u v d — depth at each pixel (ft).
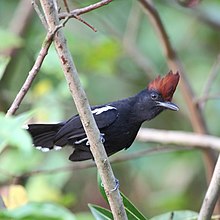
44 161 41.42
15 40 40.34
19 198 30.32
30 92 40.96
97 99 49.03
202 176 46.88
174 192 46.37
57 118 39.34
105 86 49.44
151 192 48.03
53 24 21.40
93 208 24.88
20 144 17.90
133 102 29.55
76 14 21.89
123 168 48.73
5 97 44.27
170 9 50.01
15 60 46.29
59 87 40.16
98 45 45.57
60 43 21.11
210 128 47.01
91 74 48.42
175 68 37.73
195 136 37.11
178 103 48.44
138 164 47.91
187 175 47.14
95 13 46.85
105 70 46.29
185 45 49.44
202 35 50.65
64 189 47.88
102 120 28.27
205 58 50.16
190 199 46.03
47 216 20.39
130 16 46.60
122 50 46.19
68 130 27.53
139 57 45.78
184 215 26.99
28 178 40.27
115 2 50.57
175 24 49.80
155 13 35.24
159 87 29.86
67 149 44.68
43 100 39.83
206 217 23.18
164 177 47.70
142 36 50.16
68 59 21.01
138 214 24.70
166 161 47.62
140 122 29.58
